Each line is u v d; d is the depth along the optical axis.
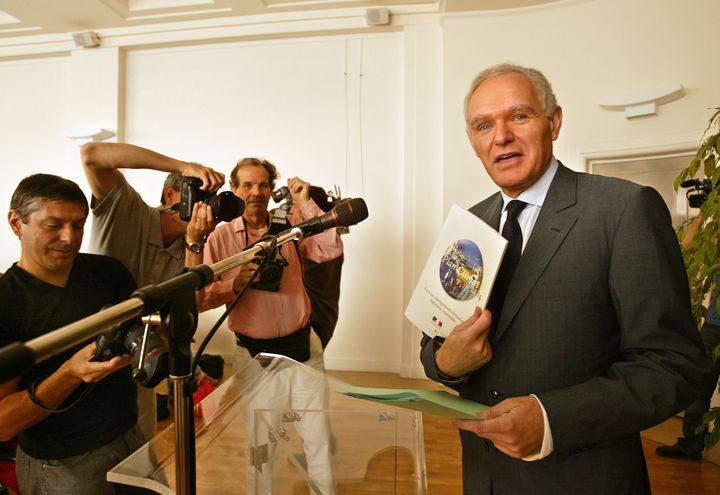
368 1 3.51
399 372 3.65
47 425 0.98
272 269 0.99
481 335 0.75
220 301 1.58
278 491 0.72
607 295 0.78
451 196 3.43
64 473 0.99
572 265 0.78
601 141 3.10
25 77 4.21
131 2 3.69
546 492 0.79
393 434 0.81
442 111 3.47
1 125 4.25
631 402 0.68
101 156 1.25
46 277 1.03
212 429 0.77
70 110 4.00
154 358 0.56
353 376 3.60
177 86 3.96
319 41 3.78
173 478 0.61
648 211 0.76
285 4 3.61
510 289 0.83
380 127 3.71
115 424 1.06
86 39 3.86
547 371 0.79
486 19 3.35
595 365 0.78
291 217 1.92
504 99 0.84
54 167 4.18
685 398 0.69
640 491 0.78
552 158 0.89
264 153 3.86
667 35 2.92
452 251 0.87
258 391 0.88
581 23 3.15
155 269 1.44
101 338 0.70
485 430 0.68
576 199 0.82
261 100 3.86
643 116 2.98
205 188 1.27
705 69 2.83
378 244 3.71
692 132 2.83
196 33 3.82
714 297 1.61
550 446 0.68
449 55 3.42
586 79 3.14
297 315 1.68
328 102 3.78
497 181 0.88
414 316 0.91
